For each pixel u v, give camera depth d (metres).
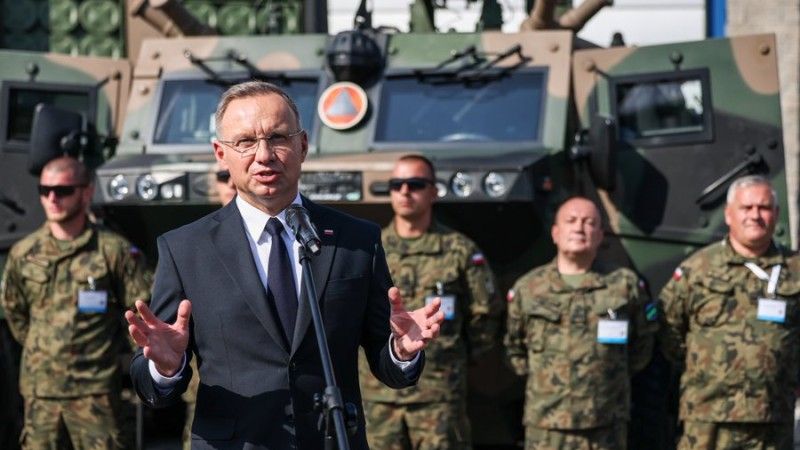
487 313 15.84
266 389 8.24
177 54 18.58
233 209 8.56
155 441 20.64
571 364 15.38
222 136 8.27
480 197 16.09
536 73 17.66
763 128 17.22
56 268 16.12
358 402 8.44
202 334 8.35
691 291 15.48
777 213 15.34
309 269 8.12
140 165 16.80
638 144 17.44
